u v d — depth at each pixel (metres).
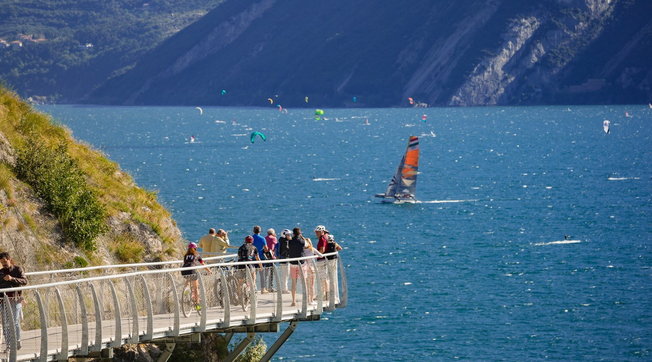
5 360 44.84
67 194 68.38
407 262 145.62
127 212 77.06
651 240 164.25
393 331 105.44
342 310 113.75
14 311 45.88
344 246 161.38
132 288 52.31
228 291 58.22
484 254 152.62
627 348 100.00
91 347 48.28
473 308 115.62
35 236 63.81
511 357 97.06
